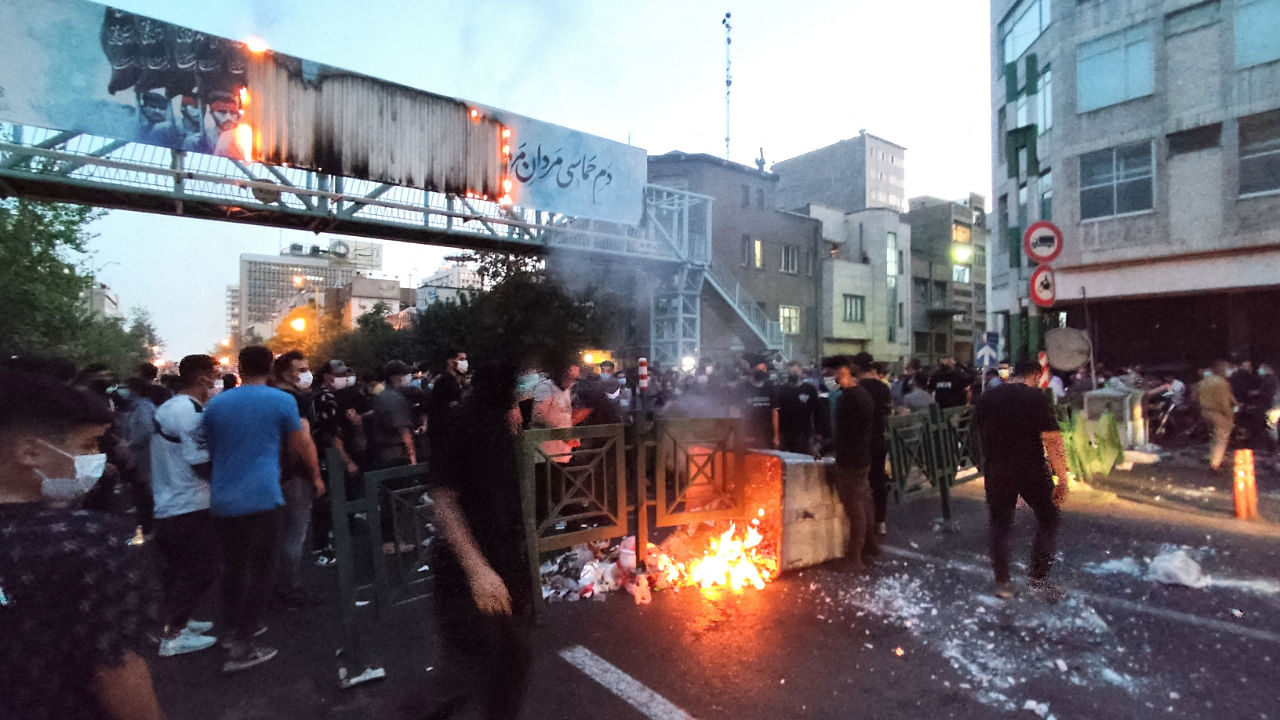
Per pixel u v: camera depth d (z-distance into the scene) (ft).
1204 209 50.19
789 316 113.29
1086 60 56.70
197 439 13.03
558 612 14.56
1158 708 10.52
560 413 18.48
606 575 16.16
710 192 102.37
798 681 11.41
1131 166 54.13
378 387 24.93
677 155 101.91
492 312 62.59
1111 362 59.72
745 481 17.75
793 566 16.90
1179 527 21.53
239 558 11.94
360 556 14.99
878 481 20.21
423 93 50.03
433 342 79.41
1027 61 64.28
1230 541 19.88
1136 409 37.86
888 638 13.12
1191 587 15.90
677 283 75.77
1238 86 48.44
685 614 14.43
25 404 3.48
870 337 123.75
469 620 8.20
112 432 19.45
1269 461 33.12
